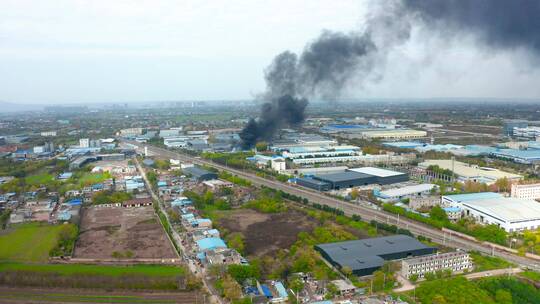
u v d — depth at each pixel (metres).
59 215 154.25
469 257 112.06
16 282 102.81
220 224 146.50
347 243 120.38
